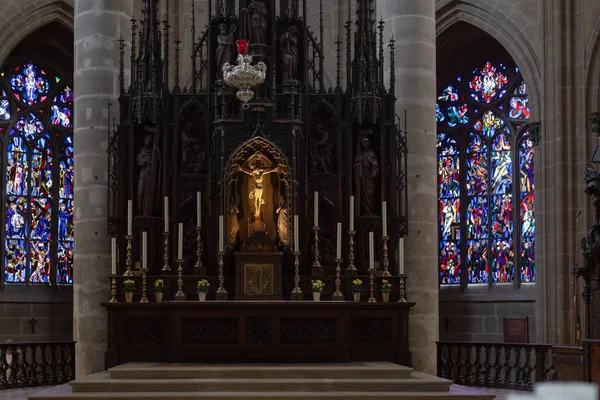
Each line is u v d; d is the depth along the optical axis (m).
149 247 17.84
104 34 19.55
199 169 18.06
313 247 17.84
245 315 16.59
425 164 19.62
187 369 14.80
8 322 28.08
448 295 30.48
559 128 24.27
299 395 13.68
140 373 14.73
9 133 28.94
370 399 13.77
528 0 25.50
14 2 25.36
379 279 17.62
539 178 24.95
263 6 18.41
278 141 17.78
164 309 16.97
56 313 29.09
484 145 30.64
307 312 16.67
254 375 14.88
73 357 19.12
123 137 18.03
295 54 18.42
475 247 30.44
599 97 24.08
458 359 19.03
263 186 17.83
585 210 23.80
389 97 18.23
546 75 24.75
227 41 18.23
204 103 18.19
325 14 26.73
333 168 18.19
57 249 29.69
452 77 31.30
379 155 18.20
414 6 20.02
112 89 19.52
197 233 17.73
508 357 18.28
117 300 17.48
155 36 18.23
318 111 18.22
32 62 29.67
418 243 19.33
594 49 23.97
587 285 17.89
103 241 19.00
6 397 16.27
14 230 28.67
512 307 29.06
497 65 30.45
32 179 29.39
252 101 17.75
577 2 24.28
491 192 30.25
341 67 26.50
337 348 16.62
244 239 17.72
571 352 13.06
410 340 19.08
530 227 29.02
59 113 30.34
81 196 19.20
